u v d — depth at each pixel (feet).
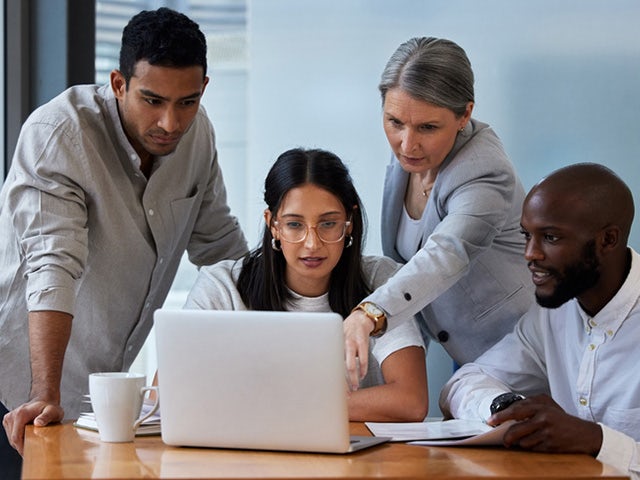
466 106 7.39
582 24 10.08
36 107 9.55
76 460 5.25
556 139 10.13
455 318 8.38
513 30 10.14
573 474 5.00
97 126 7.73
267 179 7.25
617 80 10.09
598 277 6.57
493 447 5.73
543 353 7.34
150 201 8.06
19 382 7.95
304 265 7.07
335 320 5.35
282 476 4.85
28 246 7.22
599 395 6.81
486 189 7.54
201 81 7.37
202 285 7.59
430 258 7.09
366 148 10.39
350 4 10.40
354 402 6.82
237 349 5.48
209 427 5.55
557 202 6.37
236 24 10.77
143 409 6.64
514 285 8.20
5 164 9.49
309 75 10.51
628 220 6.53
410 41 7.45
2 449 8.18
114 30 10.19
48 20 9.52
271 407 5.46
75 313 7.98
